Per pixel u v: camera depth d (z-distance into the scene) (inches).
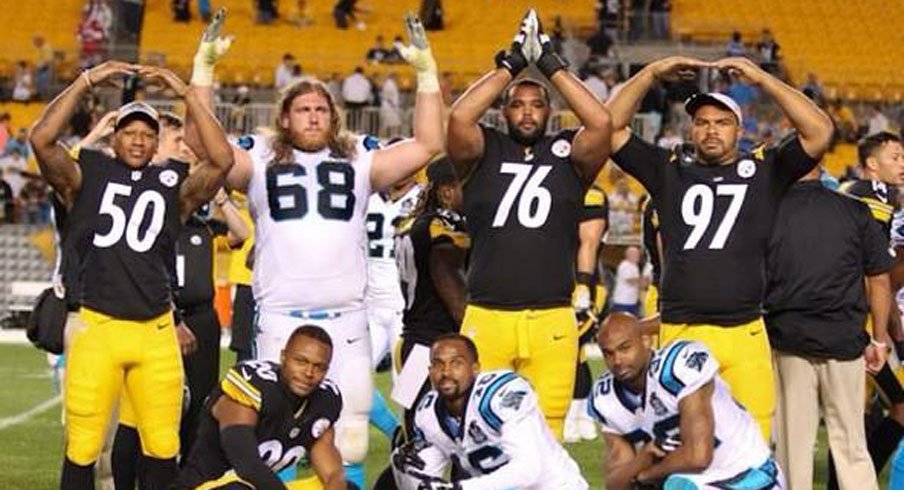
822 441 1245.1
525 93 834.8
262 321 823.7
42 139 823.1
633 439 772.6
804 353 872.3
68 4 3304.6
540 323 831.1
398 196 1134.4
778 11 3339.1
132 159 850.1
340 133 833.5
